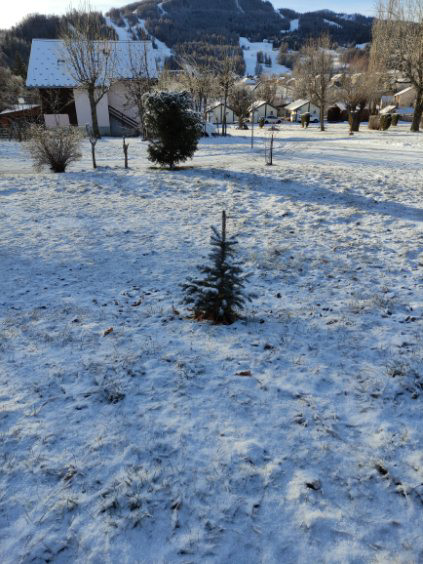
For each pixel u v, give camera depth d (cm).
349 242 888
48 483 322
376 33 4288
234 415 391
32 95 4716
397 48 3766
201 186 1426
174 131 1677
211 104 7550
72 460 342
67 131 1783
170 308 614
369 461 337
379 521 290
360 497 307
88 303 636
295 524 288
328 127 5584
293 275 735
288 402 408
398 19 3800
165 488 316
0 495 312
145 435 368
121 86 4378
